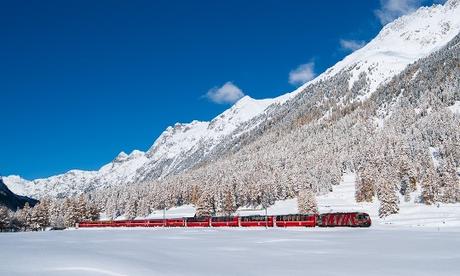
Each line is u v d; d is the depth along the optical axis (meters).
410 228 69.81
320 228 80.94
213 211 167.12
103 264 28.56
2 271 27.14
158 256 34.34
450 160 152.12
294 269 26.16
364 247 38.75
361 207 142.62
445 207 113.88
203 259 32.00
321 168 195.38
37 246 50.12
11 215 162.88
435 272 24.02
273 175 187.88
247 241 50.34
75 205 169.12
